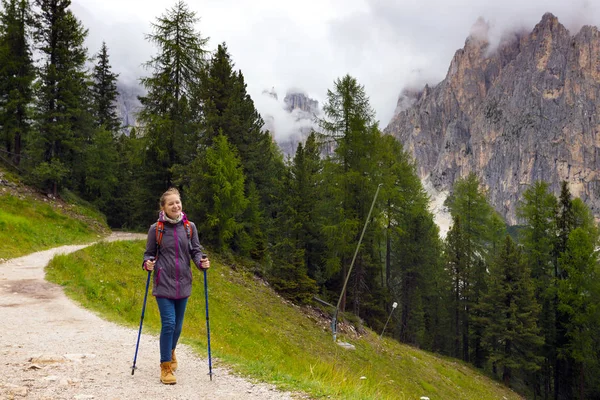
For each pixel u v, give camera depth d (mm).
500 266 40406
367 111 29094
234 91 32188
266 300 25234
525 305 39031
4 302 10500
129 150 46750
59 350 6340
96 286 13102
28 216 25203
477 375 38531
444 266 48312
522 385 44219
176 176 31422
